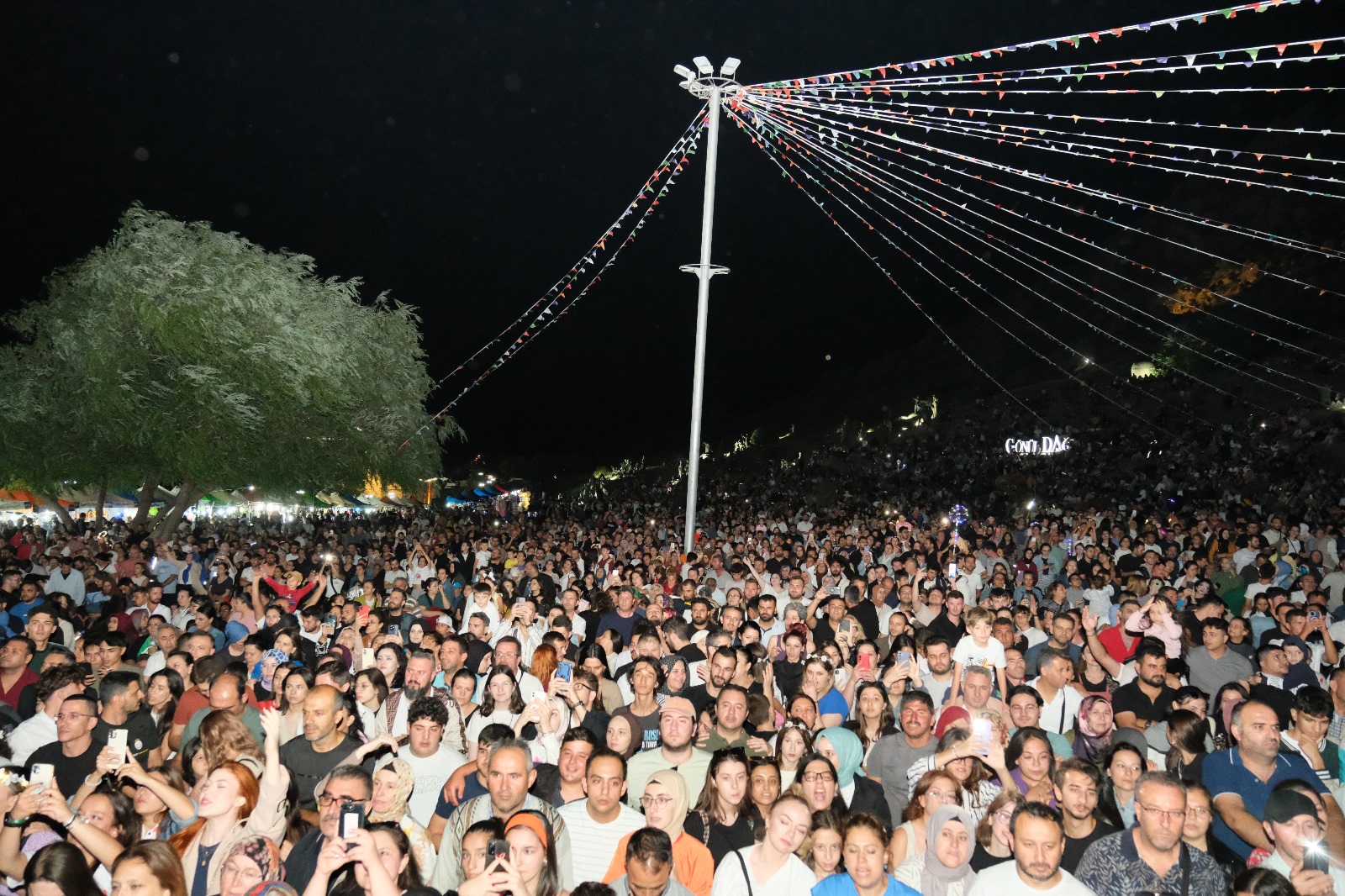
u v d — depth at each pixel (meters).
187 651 7.73
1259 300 45.62
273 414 22.53
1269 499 30.11
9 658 7.47
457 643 7.48
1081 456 38.41
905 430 53.88
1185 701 6.47
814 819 4.47
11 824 4.61
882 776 6.10
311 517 44.78
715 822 5.08
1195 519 25.05
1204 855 4.43
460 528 32.38
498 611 9.67
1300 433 33.06
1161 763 6.43
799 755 5.75
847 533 21.92
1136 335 51.31
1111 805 4.96
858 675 7.42
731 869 4.37
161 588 10.97
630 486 70.94
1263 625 9.84
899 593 11.63
